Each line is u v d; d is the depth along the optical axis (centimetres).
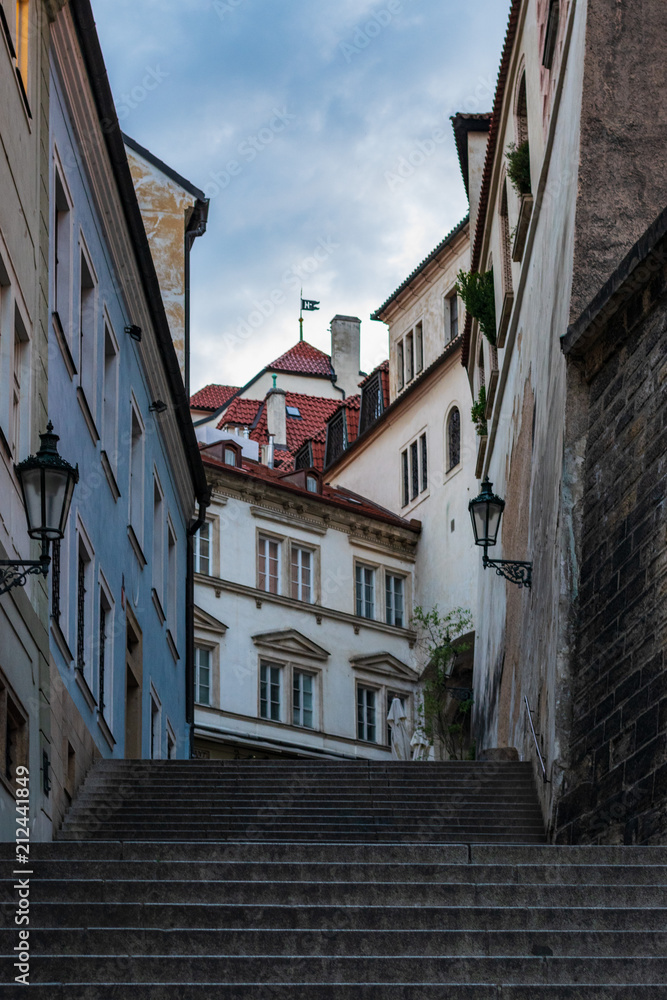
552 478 1938
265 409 6016
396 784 1689
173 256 3212
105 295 2097
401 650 4675
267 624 4366
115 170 2023
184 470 3045
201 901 884
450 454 4656
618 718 1434
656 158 1866
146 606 2475
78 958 770
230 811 1551
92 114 1888
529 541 2278
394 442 4997
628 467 1543
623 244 1842
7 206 1394
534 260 2380
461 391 4581
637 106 1881
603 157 1864
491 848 1001
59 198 1786
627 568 1488
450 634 4512
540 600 1991
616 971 771
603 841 1396
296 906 841
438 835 1514
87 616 1889
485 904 888
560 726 1579
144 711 2411
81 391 1834
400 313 5206
